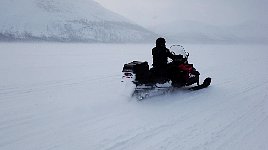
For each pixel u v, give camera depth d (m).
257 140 5.73
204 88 10.74
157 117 7.06
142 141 5.55
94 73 14.58
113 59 23.73
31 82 11.62
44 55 27.00
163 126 6.42
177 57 9.75
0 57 23.11
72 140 5.56
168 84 9.43
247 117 7.21
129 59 24.00
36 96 9.13
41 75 13.62
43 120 6.74
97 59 23.41
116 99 8.79
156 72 9.17
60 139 5.61
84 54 30.48
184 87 10.80
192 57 26.70
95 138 5.67
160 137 5.77
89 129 6.17
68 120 6.75
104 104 8.20
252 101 8.87
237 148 5.33
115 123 6.57
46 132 5.97
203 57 26.89
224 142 5.59
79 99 8.78
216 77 13.58
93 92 9.82
